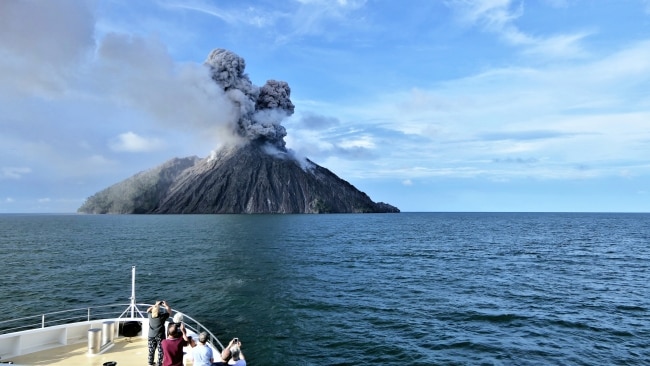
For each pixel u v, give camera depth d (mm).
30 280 52062
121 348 17016
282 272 56906
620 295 42469
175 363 12406
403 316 34469
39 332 16688
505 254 79500
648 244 101062
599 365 24484
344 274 55312
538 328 31328
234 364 12742
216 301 40031
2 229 172375
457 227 184625
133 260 70500
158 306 15148
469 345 27656
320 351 26578
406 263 66500
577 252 83000
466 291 44344
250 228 170500
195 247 92500
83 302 40781
